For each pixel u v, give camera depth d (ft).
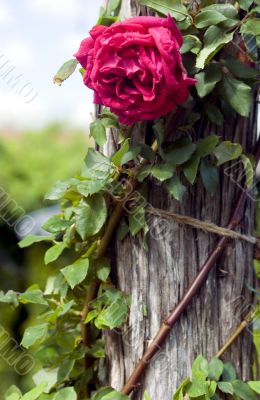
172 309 2.86
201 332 2.88
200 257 2.87
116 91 2.68
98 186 2.81
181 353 2.86
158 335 2.85
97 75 2.68
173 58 2.63
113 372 2.95
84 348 3.03
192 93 2.82
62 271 2.89
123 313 2.88
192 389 2.80
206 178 2.82
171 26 2.66
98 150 3.02
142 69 2.64
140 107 2.68
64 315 3.05
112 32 2.68
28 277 4.68
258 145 2.95
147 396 2.83
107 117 2.89
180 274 2.87
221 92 2.80
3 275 4.66
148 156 2.82
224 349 2.89
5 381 4.47
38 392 2.91
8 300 3.11
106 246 2.93
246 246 2.95
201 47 2.77
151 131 2.86
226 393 2.89
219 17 2.75
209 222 2.87
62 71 2.92
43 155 6.02
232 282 2.91
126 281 2.91
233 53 2.83
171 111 2.82
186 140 2.81
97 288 2.97
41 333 3.01
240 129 2.91
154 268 2.88
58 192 2.92
